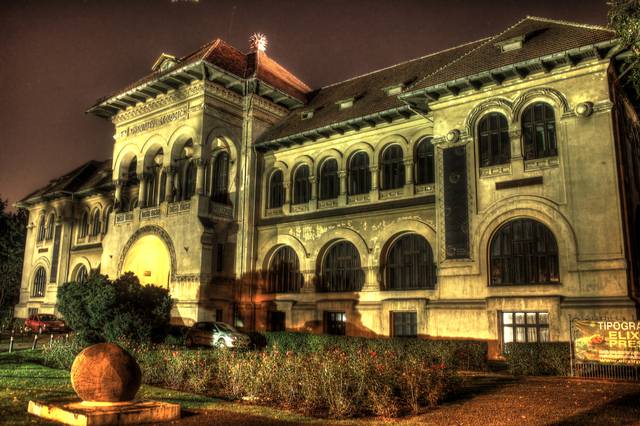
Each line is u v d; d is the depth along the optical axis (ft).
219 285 95.81
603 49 64.23
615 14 53.11
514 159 69.67
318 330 89.15
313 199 96.32
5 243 161.99
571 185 64.95
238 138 104.68
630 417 32.73
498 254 69.77
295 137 97.81
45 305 144.05
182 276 95.14
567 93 67.05
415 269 82.48
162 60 112.57
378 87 100.89
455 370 49.26
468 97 75.05
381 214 86.38
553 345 52.90
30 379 46.50
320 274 93.20
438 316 71.61
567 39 68.18
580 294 62.08
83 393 31.83
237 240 101.09
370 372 37.50
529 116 70.49
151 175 110.83
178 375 46.57
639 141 80.43
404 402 37.14
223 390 44.34
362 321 84.48
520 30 77.30
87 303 71.31
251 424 31.01
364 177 91.91
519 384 46.14
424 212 81.61
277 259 100.37
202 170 97.25
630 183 69.51
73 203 148.36
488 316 66.95
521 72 70.03
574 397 39.45
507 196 69.62
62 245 144.97
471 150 73.46
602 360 48.88
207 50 103.14
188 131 100.32
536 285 65.41
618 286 59.77
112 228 111.65
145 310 73.72
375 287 84.94
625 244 61.05
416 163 85.35
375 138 90.74
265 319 96.73
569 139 66.03
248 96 105.29
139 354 54.24
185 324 92.07
